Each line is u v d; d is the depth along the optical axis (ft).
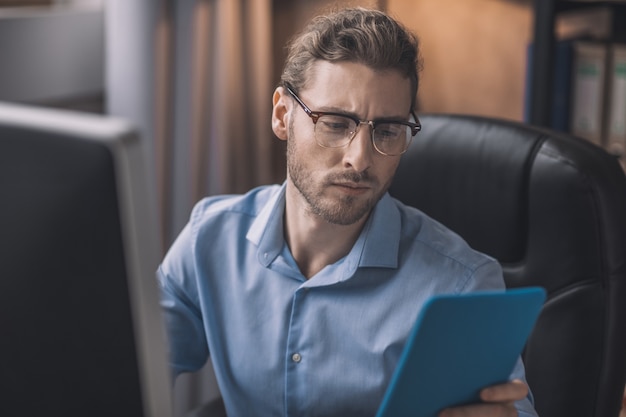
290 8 9.94
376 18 4.13
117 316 2.55
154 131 8.76
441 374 3.31
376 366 4.32
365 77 3.97
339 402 4.38
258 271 4.59
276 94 4.44
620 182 4.94
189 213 9.14
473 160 5.26
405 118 4.11
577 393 4.91
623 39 8.60
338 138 4.05
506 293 3.23
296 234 4.51
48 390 2.74
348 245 4.44
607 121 8.49
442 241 4.51
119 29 8.57
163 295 4.79
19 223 2.54
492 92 10.72
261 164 9.50
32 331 2.66
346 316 4.38
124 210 2.43
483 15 10.59
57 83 8.65
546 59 8.45
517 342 3.45
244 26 9.20
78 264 2.52
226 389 4.66
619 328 4.88
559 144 5.02
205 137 9.22
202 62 9.02
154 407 2.65
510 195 5.11
